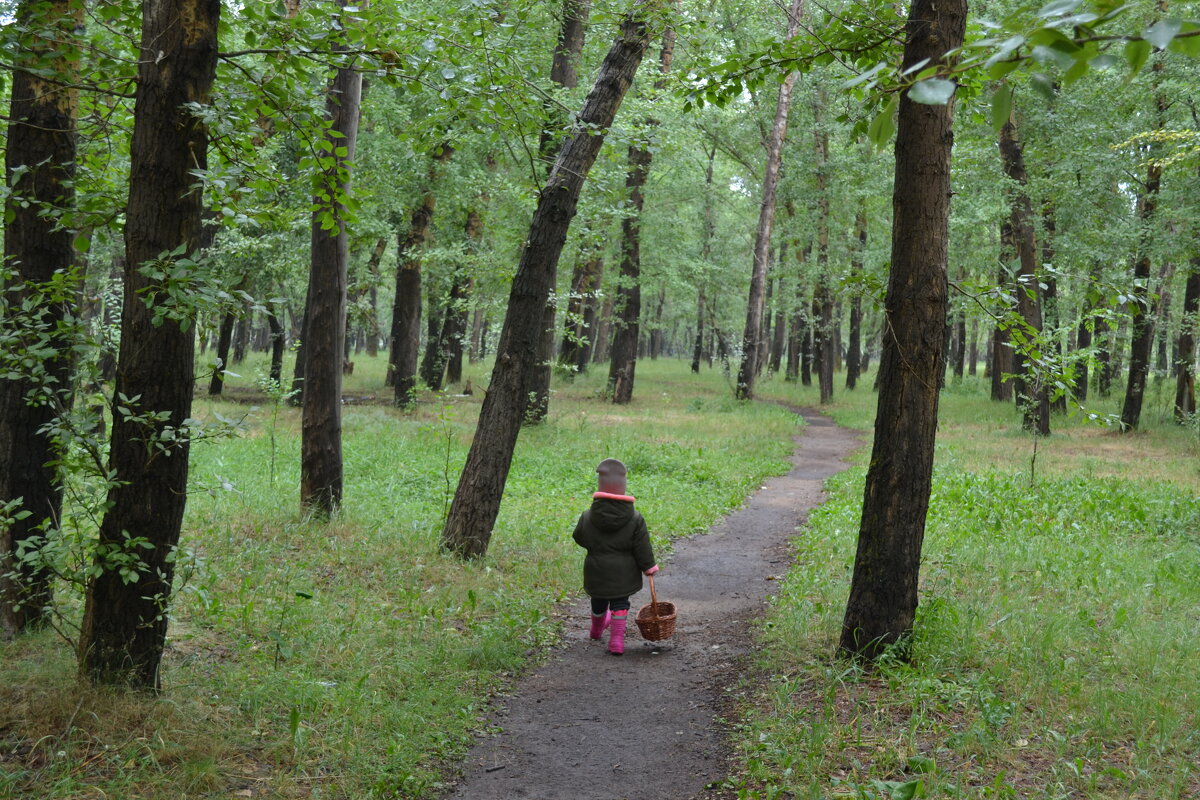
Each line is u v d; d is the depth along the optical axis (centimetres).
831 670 560
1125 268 2242
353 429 1925
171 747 428
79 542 446
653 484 1485
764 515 1309
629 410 2761
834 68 1669
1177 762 425
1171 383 3488
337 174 558
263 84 501
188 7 440
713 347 6450
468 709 545
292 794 412
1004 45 189
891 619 578
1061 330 716
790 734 478
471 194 2103
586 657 679
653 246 3284
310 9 507
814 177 3192
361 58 518
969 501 1252
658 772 472
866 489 594
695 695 591
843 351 6341
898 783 406
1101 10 199
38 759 409
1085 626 658
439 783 456
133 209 439
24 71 473
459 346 3253
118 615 460
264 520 985
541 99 685
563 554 970
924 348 568
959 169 2380
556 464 1627
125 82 530
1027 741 455
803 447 2147
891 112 241
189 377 456
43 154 536
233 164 509
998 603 720
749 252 4347
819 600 774
